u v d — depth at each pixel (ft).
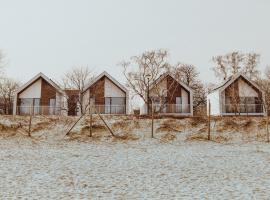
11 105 179.01
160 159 57.88
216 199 30.76
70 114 127.95
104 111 125.49
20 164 50.85
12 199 30.66
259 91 131.03
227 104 129.18
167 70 137.59
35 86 129.49
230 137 88.58
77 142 80.69
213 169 48.03
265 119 100.42
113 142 81.71
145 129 93.50
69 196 31.99
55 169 47.29
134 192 33.81
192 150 70.54
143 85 139.95
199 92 211.61
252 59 174.81
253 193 32.94
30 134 86.99
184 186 36.70
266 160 56.08
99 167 49.52
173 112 127.85
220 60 179.73
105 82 130.21
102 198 31.27
